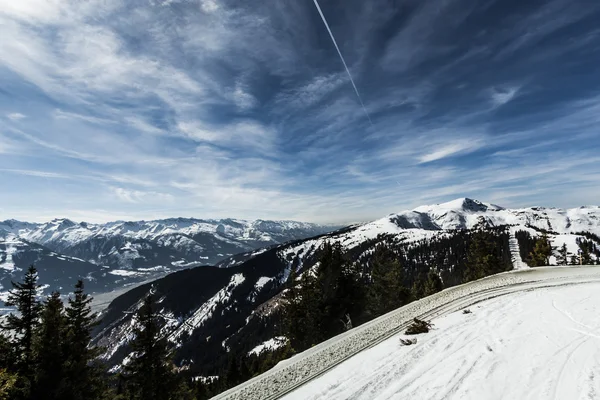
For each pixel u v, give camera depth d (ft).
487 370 34.04
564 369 31.94
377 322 64.59
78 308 85.40
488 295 76.79
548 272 113.70
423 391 31.48
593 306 55.93
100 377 84.53
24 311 74.90
